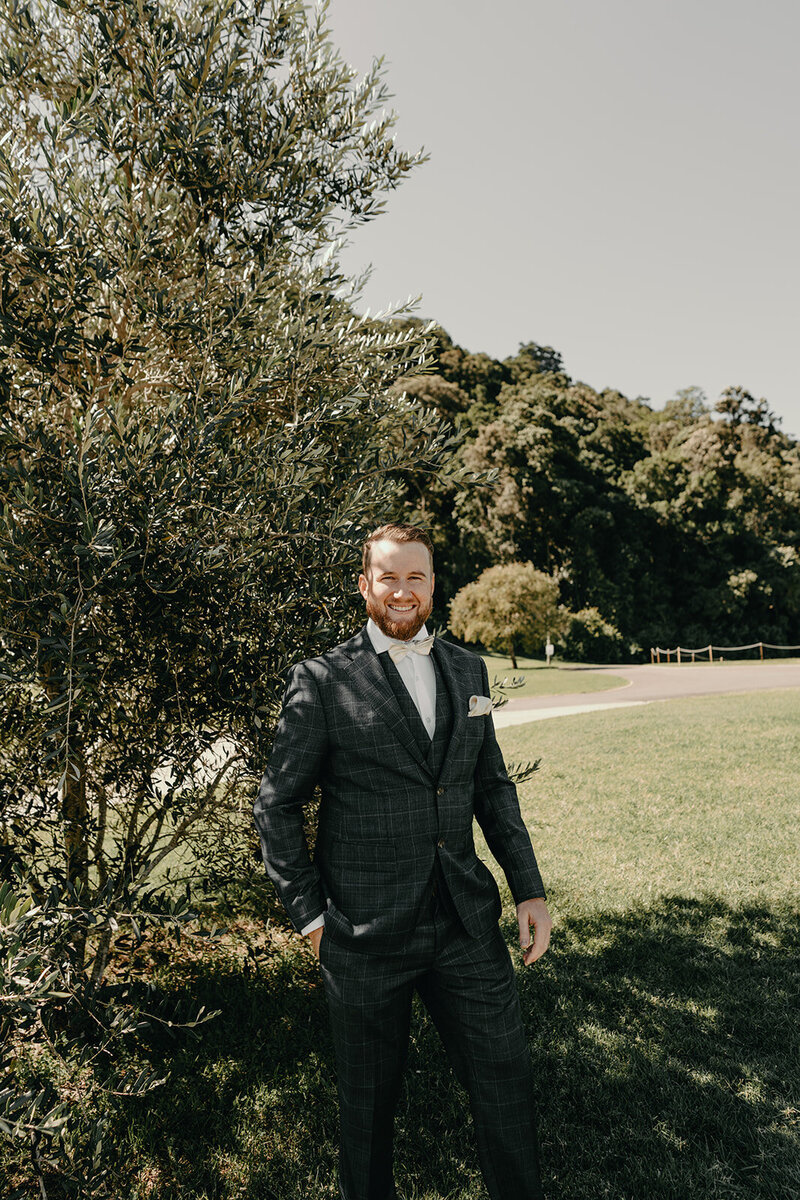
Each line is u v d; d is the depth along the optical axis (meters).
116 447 2.13
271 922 4.02
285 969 3.55
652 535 52.44
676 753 8.66
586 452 53.75
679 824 5.81
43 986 1.61
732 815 6.00
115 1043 2.70
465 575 45.19
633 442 62.00
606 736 10.19
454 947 1.80
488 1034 1.77
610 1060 2.73
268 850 1.76
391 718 1.78
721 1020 2.99
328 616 2.64
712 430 57.25
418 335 3.05
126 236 2.42
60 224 2.18
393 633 1.87
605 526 49.19
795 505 54.47
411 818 1.78
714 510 51.94
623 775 7.62
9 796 2.45
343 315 3.04
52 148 2.63
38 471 2.21
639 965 3.50
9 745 2.46
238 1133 2.38
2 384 2.25
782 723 10.53
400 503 3.11
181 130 2.65
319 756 1.80
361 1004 1.72
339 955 1.74
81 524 1.96
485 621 30.45
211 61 2.73
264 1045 2.88
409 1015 1.82
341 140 3.14
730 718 11.33
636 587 50.34
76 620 1.95
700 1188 2.11
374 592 1.87
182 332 2.53
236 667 2.45
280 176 2.99
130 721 2.48
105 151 2.69
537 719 13.70
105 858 2.97
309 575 2.57
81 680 1.99
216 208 2.87
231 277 2.86
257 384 2.36
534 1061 2.74
